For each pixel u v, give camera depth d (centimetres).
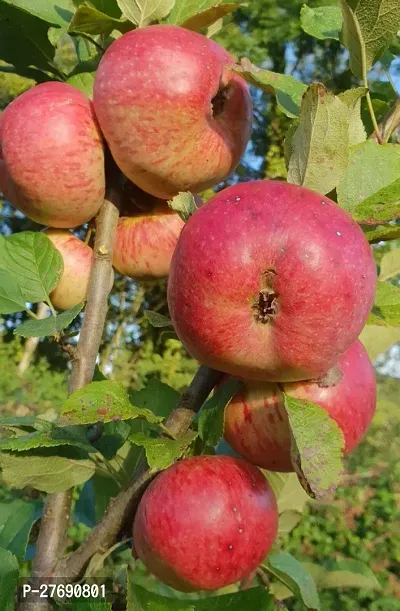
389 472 209
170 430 33
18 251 42
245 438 34
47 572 36
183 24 45
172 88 39
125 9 44
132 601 32
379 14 35
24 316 266
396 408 237
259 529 33
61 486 37
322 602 143
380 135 37
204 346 30
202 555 32
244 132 43
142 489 35
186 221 33
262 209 29
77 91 43
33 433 36
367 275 29
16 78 181
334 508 185
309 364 30
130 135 40
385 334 46
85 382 39
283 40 257
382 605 145
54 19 47
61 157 41
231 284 28
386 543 173
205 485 33
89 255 45
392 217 32
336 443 29
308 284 28
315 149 32
